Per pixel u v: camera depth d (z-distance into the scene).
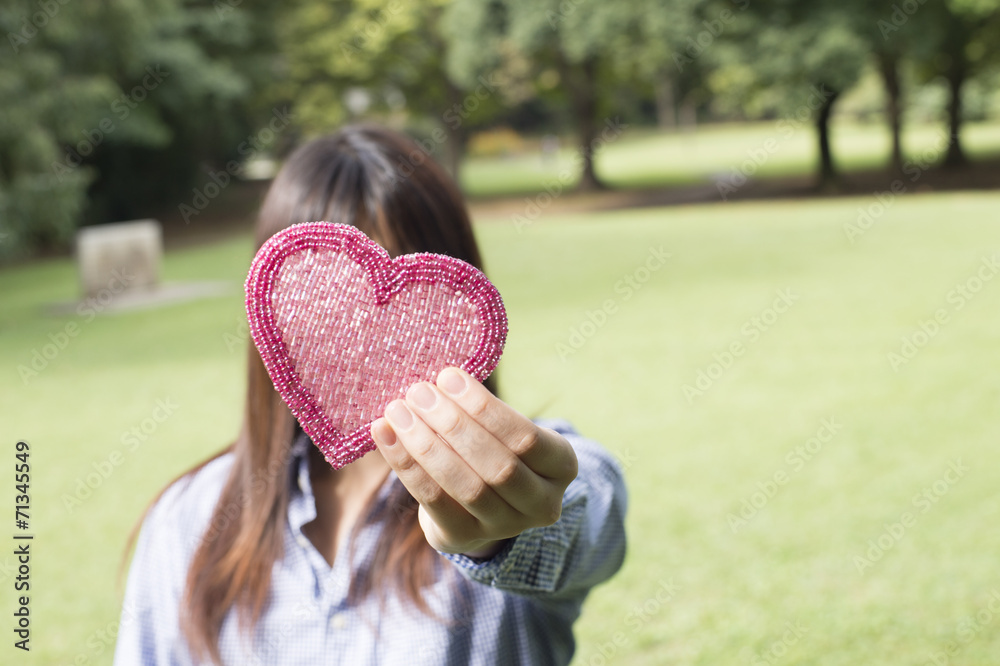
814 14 17.91
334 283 0.98
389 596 1.34
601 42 20.05
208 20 21.91
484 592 1.36
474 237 1.48
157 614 1.46
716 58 18.80
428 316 0.98
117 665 1.46
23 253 18.50
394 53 25.58
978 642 3.40
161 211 25.58
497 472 0.79
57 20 15.91
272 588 1.38
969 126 44.16
